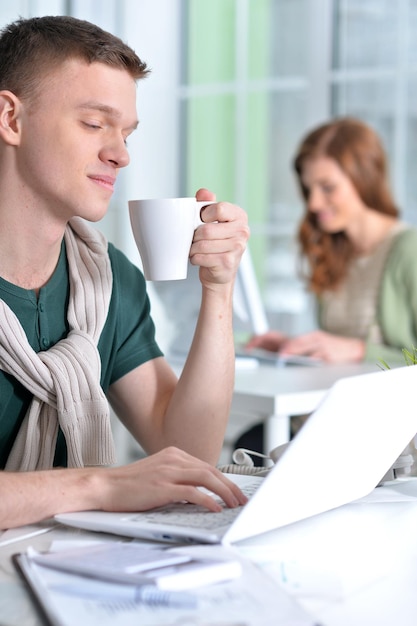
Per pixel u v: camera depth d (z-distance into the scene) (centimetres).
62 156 141
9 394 152
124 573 91
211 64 486
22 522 117
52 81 141
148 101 481
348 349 306
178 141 490
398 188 434
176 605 87
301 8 461
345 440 115
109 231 482
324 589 96
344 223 336
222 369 165
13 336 149
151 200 137
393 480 146
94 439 155
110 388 175
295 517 116
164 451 126
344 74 450
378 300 334
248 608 86
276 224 480
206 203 152
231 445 427
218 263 155
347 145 334
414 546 112
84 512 119
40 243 152
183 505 121
